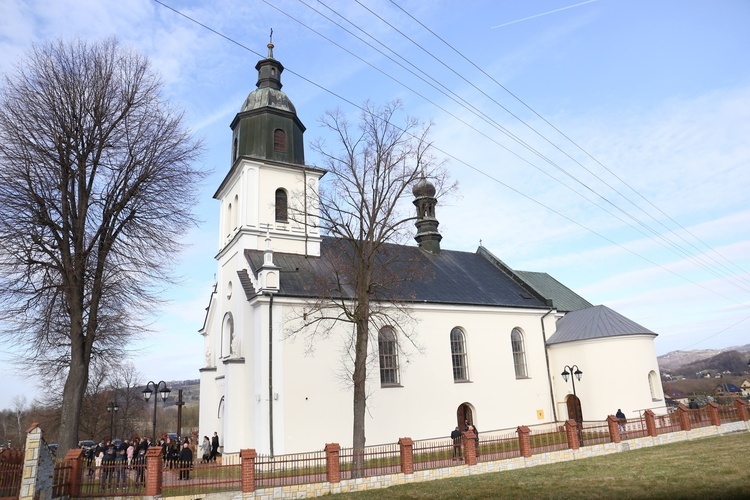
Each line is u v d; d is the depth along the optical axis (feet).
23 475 47.73
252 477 55.31
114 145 72.74
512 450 72.08
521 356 113.19
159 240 75.41
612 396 104.58
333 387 84.58
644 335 106.83
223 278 106.22
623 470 59.67
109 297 74.33
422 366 96.27
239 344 90.33
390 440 88.17
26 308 67.56
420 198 133.69
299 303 85.35
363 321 73.51
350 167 78.07
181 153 78.64
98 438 191.93
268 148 102.37
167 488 54.90
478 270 127.75
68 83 71.31
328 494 57.06
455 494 51.52
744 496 42.70
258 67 111.14
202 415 98.32
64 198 68.69
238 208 102.27
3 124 67.05
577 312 120.16
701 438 86.43
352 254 104.06
